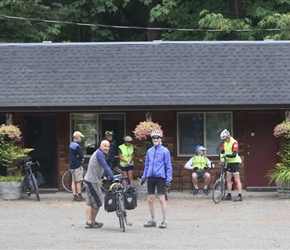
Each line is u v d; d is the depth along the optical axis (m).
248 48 24.94
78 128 24.30
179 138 24.22
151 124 22.23
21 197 22.30
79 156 21.36
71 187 23.58
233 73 23.81
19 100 22.77
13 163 22.20
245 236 14.84
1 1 33.22
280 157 23.98
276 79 23.52
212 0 34.56
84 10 35.78
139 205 20.58
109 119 24.31
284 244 13.79
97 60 24.50
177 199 21.81
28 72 23.97
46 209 19.73
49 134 24.69
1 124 24.31
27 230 15.86
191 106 22.56
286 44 25.11
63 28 36.38
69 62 24.42
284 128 21.95
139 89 23.19
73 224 16.83
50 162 24.67
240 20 32.12
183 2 34.59
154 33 35.62
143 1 34.25
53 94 23.05
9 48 25.03
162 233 15.27
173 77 23.66
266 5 33.31
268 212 18.89
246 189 23.97
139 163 23.73
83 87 23.34
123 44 25.20
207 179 22.62
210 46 25.06
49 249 13.32
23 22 33.62
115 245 13.70
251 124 24.16
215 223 16.92
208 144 24.27
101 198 16.06
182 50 24.88
